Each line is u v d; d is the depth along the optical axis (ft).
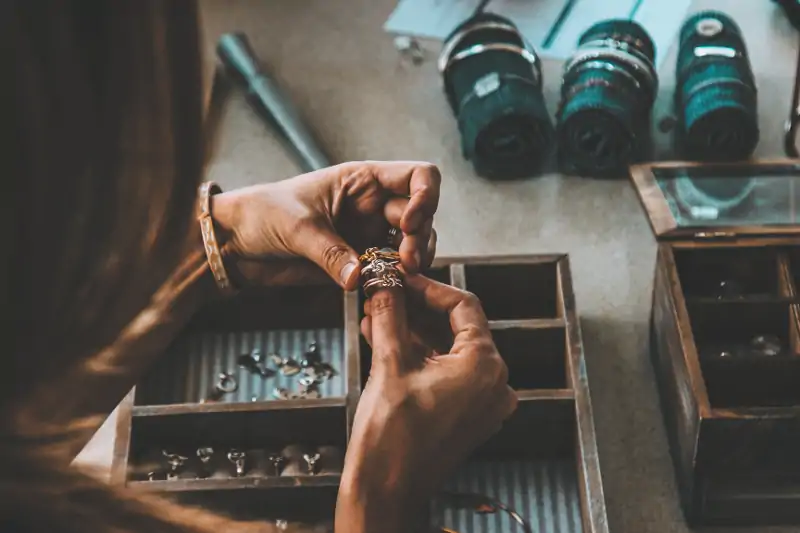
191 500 3.48
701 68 4.57
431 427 2.36
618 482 3.90
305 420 3.71
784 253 3.99
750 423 3.52
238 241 2.79
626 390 4.10
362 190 2.82
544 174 4.64
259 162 4.74
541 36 5.08
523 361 3.86
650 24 5.09
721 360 3.74
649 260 4.40
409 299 2.70
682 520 3.82
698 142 4.49
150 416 3.66
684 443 3.73
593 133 4.47
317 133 4.83
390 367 2.41
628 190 4.57
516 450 3.80
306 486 3.49
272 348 4.08
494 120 4.45
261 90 4.80
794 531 3.75
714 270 4.04
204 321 4.05
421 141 4.79
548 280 3.95
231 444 3.76
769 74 4.92
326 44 5.13
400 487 2.29
